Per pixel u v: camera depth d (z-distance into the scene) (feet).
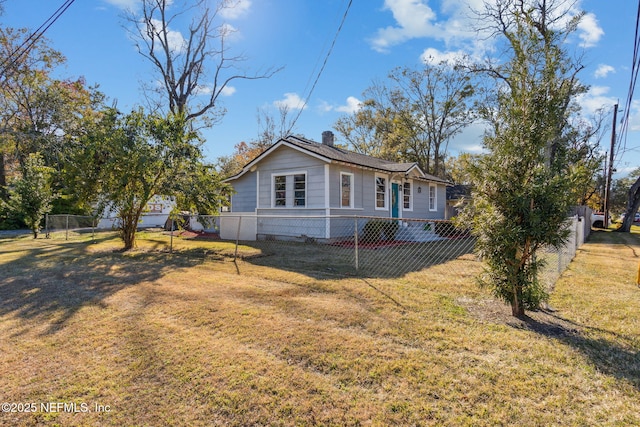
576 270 23.20
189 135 33.30
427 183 58.75
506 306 14.82
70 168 30.73
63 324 13.03
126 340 11.50
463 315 13.74
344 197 40.68
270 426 7.25
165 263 26.25
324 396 8.24
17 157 64.08
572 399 8.07
